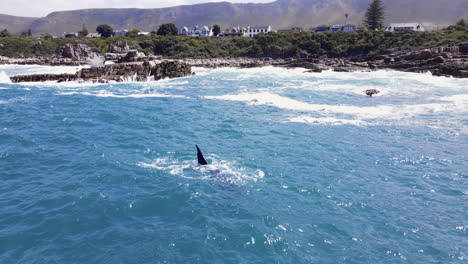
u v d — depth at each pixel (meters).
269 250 8.73
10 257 8.48
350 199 11.76
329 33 109.00
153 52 121.25
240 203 11.39
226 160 15.55
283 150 17.05
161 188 12.52
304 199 11.71
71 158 15.85
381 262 8.28
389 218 10.48
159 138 19.22
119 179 13.34
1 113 26.70
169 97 35.19
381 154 16.56
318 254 8.59
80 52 114.00
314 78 52.53
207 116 25.20
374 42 94.69
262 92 37.84
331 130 20.94
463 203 11.52
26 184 12.92
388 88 39.31
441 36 82.00
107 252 8.70
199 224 10.02
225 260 8.33
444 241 9.24
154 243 9.07
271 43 111.81
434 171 14.42
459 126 21.83
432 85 41.41
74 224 10.03
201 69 77.94
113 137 19.44
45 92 39.88
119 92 39.72
